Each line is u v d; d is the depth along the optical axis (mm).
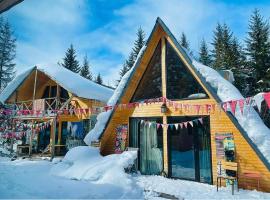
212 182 8547
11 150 18125
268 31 26547
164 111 9953
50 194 7141
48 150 17453
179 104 9688
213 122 8906
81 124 17578
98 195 7113
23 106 19766
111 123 11539
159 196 7266
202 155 9039
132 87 11156
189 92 9719
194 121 9312
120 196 7164
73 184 8281
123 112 11328
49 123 16703
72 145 17578
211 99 9102
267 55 25031
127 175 8641
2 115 20047
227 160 8344
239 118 8234
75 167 10023
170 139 9922
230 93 8383
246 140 7887
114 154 10555
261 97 7914
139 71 11031
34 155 17109
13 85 18828
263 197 7043
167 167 9695
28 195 6996
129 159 9695
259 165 7809
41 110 16250
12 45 38719
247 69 26531
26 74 18516
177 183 8656
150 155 10336
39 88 20703
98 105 18125
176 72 10273
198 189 7926
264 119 10664
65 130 18562
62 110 15414
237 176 8094
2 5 2305
